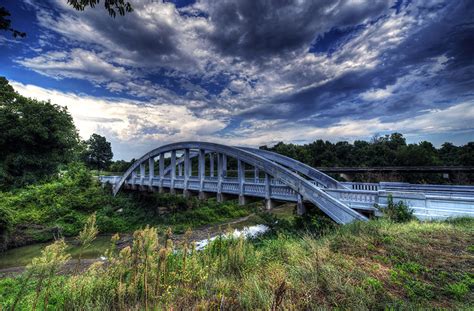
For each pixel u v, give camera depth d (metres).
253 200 19.83
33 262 3.48
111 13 4.97
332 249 5.65
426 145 50.91
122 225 26.61
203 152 24.00
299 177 14.55
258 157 17.61
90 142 77.12
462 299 3.47
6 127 28.62
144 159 32.94
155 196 34.66
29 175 29.86
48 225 23.00
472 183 28.78
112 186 36.34
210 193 24.09
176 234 24.69
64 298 3.93
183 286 4.04
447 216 9.17
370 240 5.87
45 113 31.81
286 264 5.02
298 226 14.00
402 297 3.59
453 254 4.87
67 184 32.09
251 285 3.95
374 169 33.91
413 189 16.22
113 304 3.77
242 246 5.79
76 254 17.61
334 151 57.03
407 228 6.73
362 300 3.42
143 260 4.09
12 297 5.43
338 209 12.13
